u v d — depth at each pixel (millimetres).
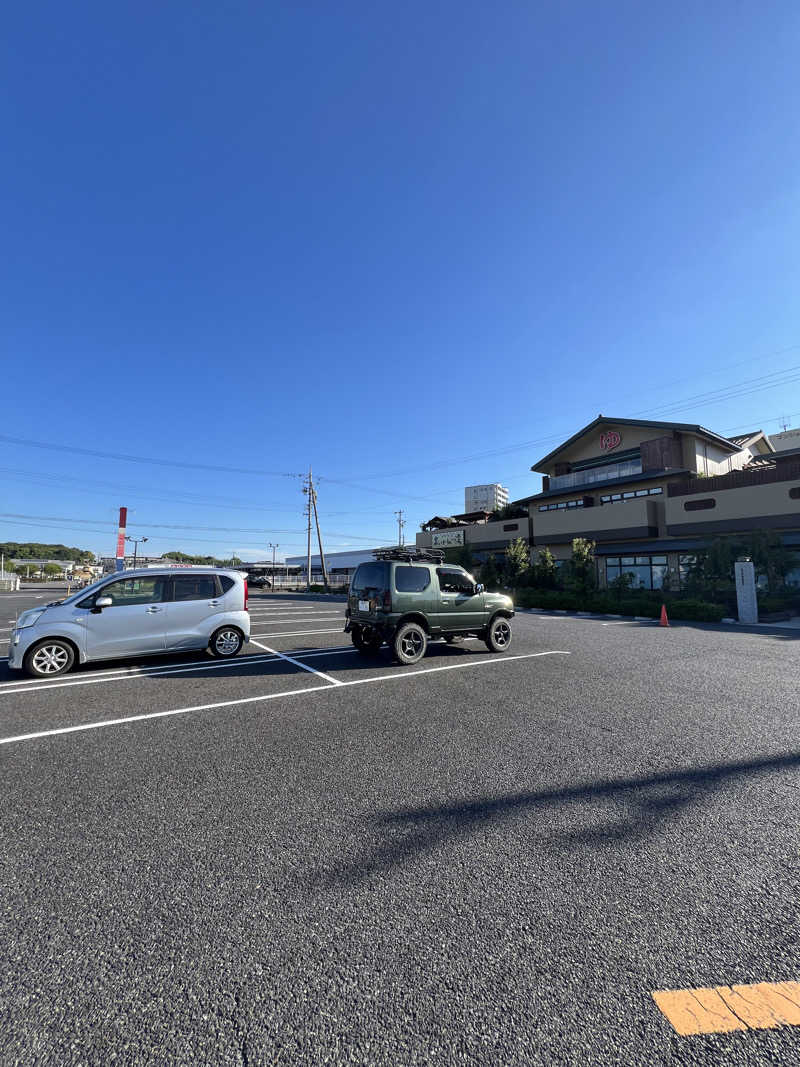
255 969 1954
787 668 7867
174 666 8219
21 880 2521
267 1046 1640
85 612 7797
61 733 4805
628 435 27078
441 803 3354
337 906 2326
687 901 2346
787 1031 1675
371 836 2943
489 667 8000
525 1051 1613
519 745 4434
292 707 5691
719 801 3357
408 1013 1759
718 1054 1601
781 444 33031
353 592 9375
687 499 21609
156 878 2539
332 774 3830
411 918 2236
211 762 4070
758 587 18484
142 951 2051
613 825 3057
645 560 23781
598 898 2367
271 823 3100
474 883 2490
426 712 5477
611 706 5695
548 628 13836
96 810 3266
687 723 5051
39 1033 1679
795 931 2145
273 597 34594
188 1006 1791
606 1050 1614
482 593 9312
